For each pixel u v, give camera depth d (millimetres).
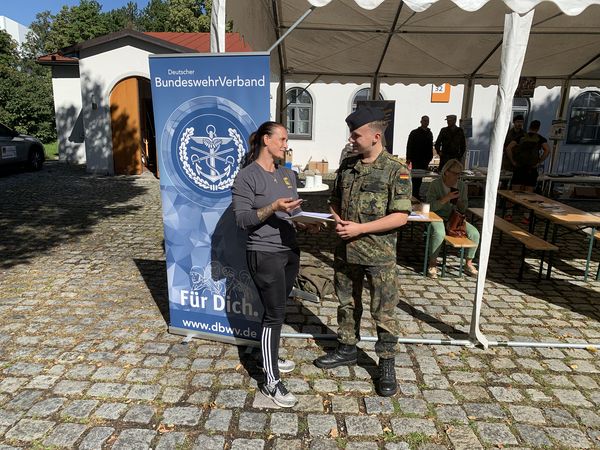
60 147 16375
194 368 3303
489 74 9422
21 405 2869
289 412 2848
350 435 2660
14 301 4438
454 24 6500
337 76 9578
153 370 3275
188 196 3387
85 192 10523
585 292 4965
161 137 3324
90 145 13422
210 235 3426
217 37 3508
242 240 3344
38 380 3137
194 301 3629
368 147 2809
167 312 4215
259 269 2773
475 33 6910
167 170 3385
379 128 2787
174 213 3459
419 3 3209
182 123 3248
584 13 5680
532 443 2615
